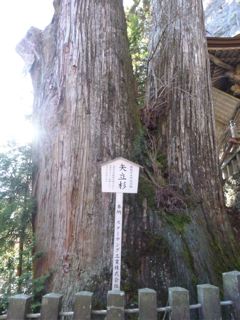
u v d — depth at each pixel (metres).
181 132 3.54
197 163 3.42
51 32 3.74
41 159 3.21
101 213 2.74
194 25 4.24
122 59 3.51
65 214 2.79
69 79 3.21
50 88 3.34
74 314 1.82
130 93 3.49
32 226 3.18
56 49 3.51
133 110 3.44
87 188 2.81
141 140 3.30
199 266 2.71
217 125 8.61
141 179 3.04
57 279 2.58
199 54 4.09
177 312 1.82
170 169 3.36
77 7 3.48
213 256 2.91
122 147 3.07
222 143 8.34
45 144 3.18
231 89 7.80
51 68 3.45
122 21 3.79
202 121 3.69
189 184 3.26
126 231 2.72
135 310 1.84
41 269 2.77
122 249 2.64
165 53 4.16
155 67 4.20
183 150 3.44
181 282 2.56
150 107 3.80
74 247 2.65
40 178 3.16
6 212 3.15
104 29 3.47
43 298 1.85
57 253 2.70
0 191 3.34
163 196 3.03
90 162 2.90
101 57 3.32
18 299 1.83
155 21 4.64
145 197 2.93
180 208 3.02
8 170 3.41
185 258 2.70
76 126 3.03
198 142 3.54
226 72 7.41
